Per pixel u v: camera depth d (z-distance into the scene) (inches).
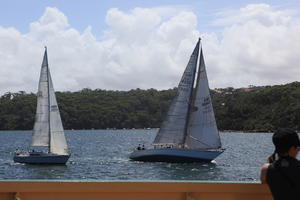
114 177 1692.9
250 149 3511.3
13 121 7736.2
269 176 225.6
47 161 2034.9
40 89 2050.9
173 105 2159.2
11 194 245.6
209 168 1946.4
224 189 249.6
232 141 4798.2
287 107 6299.2
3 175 1738.4
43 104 2044.8
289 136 225.0
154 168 1945.1
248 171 1881.2
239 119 6840.6
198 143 2094.0
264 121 6565.0
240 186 249.9
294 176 217.9
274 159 233.1
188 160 2091.5
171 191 248.5
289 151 225.1
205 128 2084.2
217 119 7012.8
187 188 249.4
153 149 2156.7
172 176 1702.8
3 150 3526.1
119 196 249.0
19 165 2043.6
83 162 2267.5
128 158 2522.1
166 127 2167.8
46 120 2046.0
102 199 248.7
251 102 6939.0
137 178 1660.9
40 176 1715.1
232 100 7190.0
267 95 6766.7
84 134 7239.2
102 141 5032.0
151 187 249.1
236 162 2300.7
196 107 2098.9
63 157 2036.2
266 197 251.8
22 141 5132.9
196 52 2116.1
